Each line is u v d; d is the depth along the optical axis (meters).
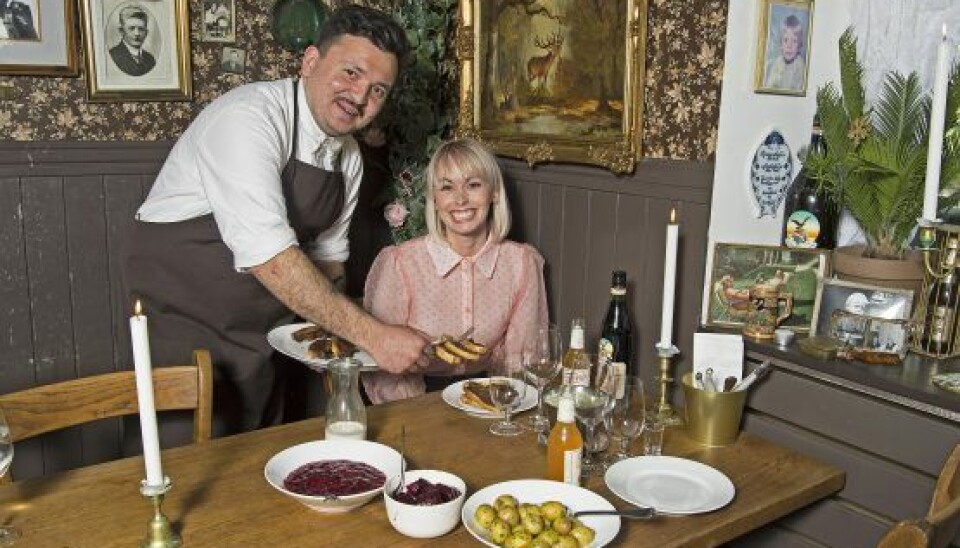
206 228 1.94
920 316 1.67
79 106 2.22
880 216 1.74
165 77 2.30
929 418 1.46
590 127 2.08
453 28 2.56
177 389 1.62
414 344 1.70
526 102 2.28
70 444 2.39
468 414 1.71
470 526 1.22
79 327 2.31
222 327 2.05
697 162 1.84
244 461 1.46
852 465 1.58
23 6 2.09
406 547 1.19
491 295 2.08
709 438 1.61
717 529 1.29
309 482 1.31
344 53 1.81
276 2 2.41
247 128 1.77
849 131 1.75
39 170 2.19
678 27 1.85
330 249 2.24
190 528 1.23
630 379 1.50
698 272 1.86
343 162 2.13
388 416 1.69
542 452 1.53
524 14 2.24
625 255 2.06
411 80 2.50
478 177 1.98
